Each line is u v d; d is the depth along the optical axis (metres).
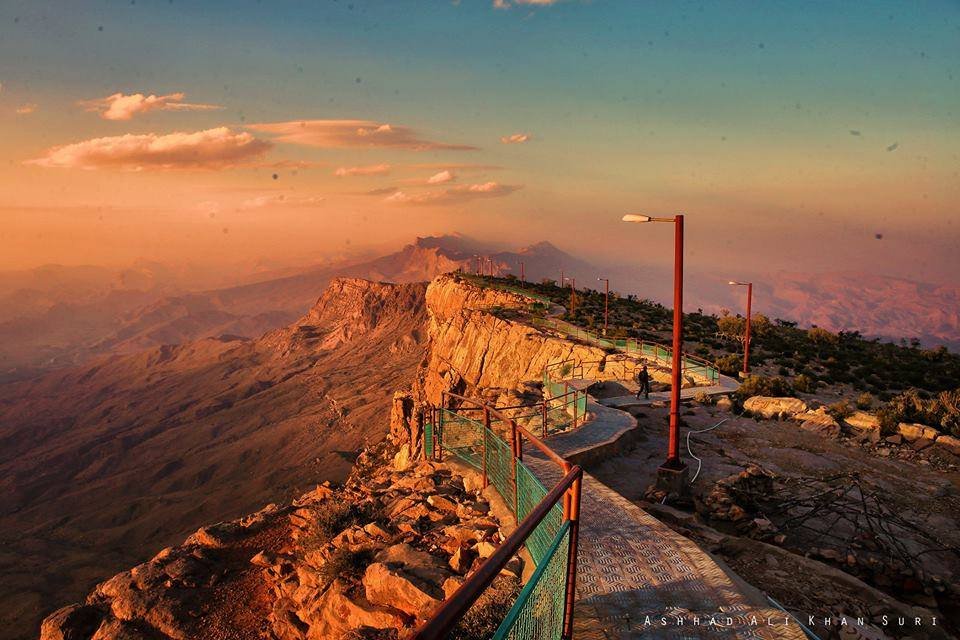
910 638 8.09
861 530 12.88
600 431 18.64
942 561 11.70
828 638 7.71
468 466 13.26
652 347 39.97
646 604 6.98
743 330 55.88
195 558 14.77
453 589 8.30
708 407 25.78
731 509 13.24
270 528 16.33
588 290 104.25
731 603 7.02
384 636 8.14
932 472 17.30
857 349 51.94
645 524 9.58
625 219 14.79
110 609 13.57
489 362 65.12
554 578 4.79
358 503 13.38
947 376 37.81
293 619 10.79
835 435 20.91
